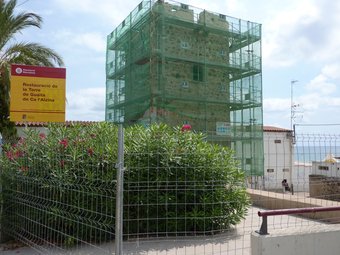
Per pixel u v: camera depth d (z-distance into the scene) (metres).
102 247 5.91
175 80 26.22
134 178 6.55
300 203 8.41
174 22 26.52
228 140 27.55
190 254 5.82
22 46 18.73
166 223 6.60
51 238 6.13
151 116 24.25
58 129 7.64
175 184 6.64
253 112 28.34
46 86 8.03
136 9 27.58
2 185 7.21
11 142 8.68
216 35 28.39
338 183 7.99
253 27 29.59
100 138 6.86
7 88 17.11
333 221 7.57
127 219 6.43
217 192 7.09
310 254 4.87
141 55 26.00
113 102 31.30
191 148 7.03
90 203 5.74
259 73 28.86
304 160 6.15
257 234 4.70
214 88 27.83
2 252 6.23
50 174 6.35
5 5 18.48
